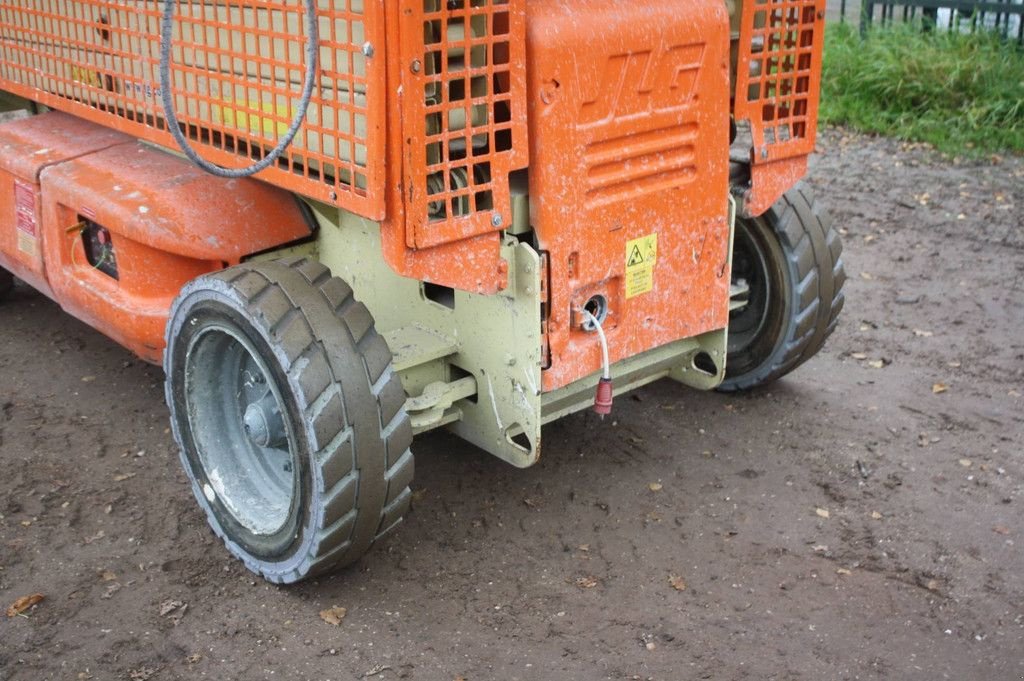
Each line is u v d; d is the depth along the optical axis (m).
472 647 3.43
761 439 4.64
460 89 3.21
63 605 3.61
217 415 3.84
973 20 10.42
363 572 3.78
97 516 4.09
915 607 3.63
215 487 3.80
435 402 3.65
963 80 9.65
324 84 3.19
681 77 3.62
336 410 3.24
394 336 3.81
